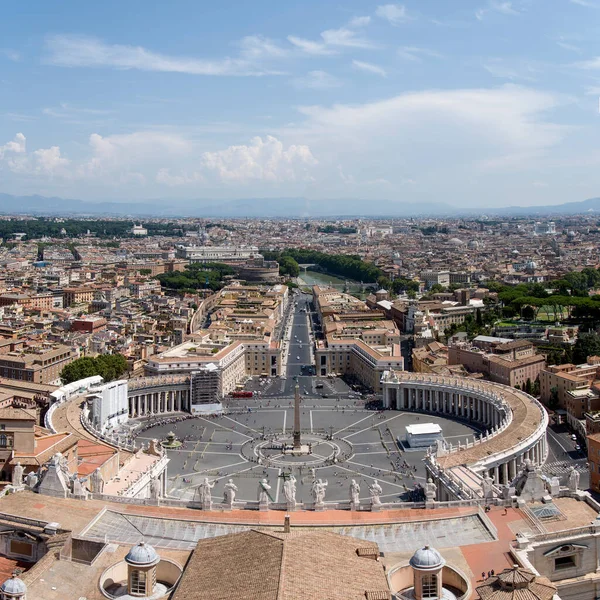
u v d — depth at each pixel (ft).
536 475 505.25
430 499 524.52
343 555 358.23
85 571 411.13
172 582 393.50
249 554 352.49
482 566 414.00
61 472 524.52
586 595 431.43
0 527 465.06
